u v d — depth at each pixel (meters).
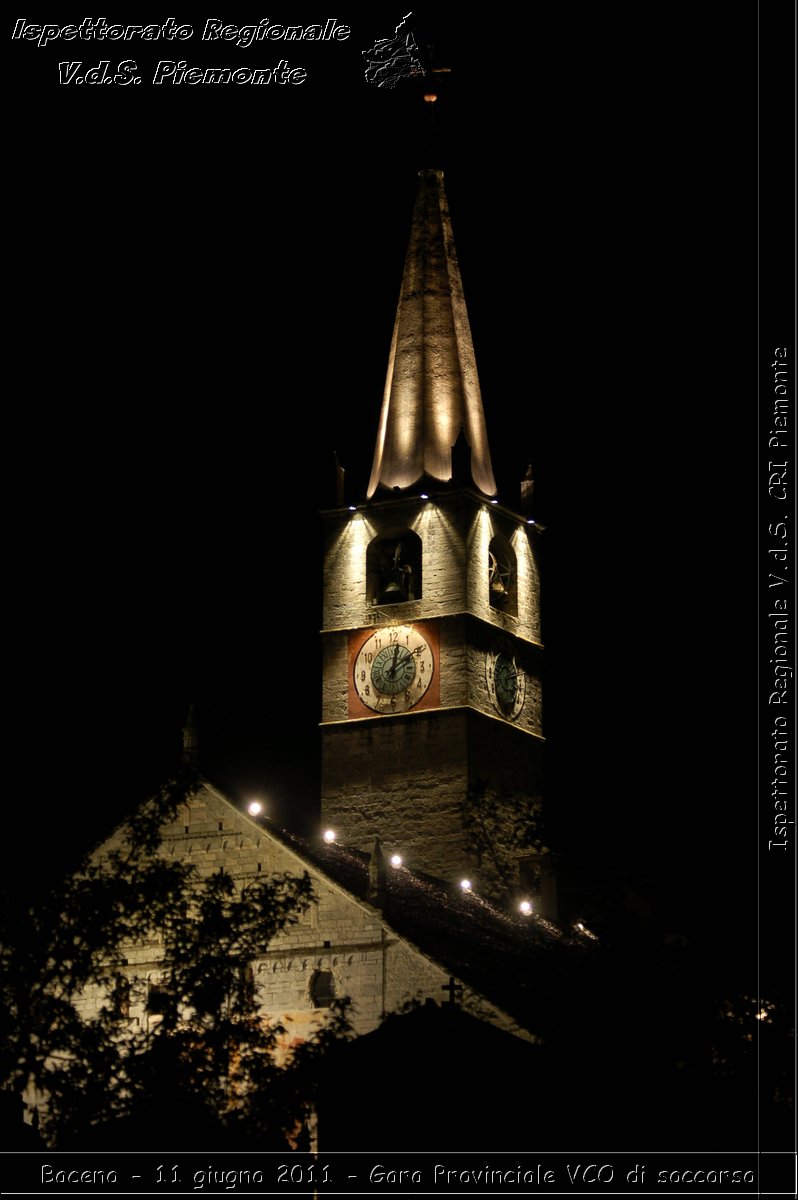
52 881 77.81
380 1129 76.06
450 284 110.50
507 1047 77.25
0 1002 74.56
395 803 102.62
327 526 107.06
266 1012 81.50
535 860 101.44
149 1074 72.69
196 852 84.06
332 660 105.50
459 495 104.62
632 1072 76.56
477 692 103.31
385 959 81.06
